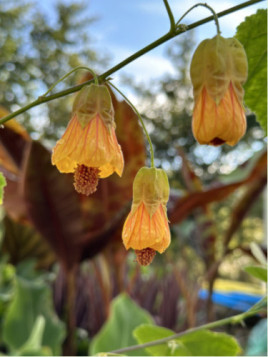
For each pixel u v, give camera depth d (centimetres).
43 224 33
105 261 39
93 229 34
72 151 14
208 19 15
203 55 15
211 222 45
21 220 39
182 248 50
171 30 15
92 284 42
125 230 14
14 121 32
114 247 37
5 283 48
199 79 15
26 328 36
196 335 19
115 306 33
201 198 34
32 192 31
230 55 15
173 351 19
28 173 29
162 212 15
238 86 15
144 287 47
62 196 32
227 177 45
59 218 33
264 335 38
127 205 33
